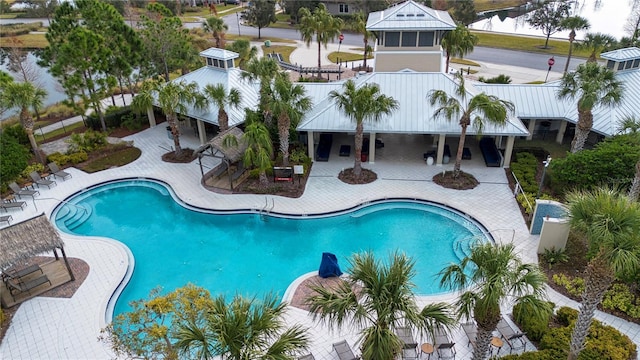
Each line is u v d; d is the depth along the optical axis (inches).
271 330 517.0
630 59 1317.7
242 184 1208.8
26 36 3036.4
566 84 1173.7
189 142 1489.9
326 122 1236.5
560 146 1348.4
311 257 949.8
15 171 1206.9
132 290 863.7
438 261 913.5
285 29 3454.7
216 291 853.8
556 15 2625.5
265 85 1187.9
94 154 1413.6
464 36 1824.6
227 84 1437.0
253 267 922.1
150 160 1380.4
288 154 1290.6
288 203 1117.7
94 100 1476.4
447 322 517.0
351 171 1253.7
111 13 1566.2
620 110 1208.8
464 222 1040.8
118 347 560.4
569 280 809.5
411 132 1193.4
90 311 781.9
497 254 530.6
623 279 725.9
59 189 1219.9
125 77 1648.6
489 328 545.6
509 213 1040.8
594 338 645.3
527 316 679.7
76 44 1380.4
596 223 493.4
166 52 1822.1
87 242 986.7
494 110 1007.6
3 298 808.9
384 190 1157.7
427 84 1289.4
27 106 1253.7
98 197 1213.1
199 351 493.7
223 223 1079.0
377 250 957.8
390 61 1475.1
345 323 722.2
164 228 1066.7
